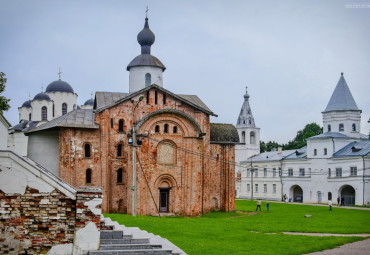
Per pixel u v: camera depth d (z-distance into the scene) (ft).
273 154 336.08
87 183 152.46
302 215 171.42
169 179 154.10
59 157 151.74
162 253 56.18
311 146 285.23
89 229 53.72
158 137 153.38
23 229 52.65
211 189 179.22
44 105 261.44
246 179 348.38
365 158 247.91
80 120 155.74
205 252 73.36
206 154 170.71
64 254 53.11
